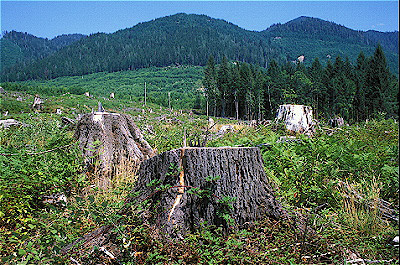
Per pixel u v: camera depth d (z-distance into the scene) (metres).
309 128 9.46
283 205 3.80
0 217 3.98
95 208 3.51
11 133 7.96
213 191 3.59
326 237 3.45
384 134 8.36
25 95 56.47
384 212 4.16
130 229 3.37
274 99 60.06
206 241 3.37
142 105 71.81
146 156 7.17
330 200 4.50
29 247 2.96
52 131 8.00
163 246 3.19
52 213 4.03
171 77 191.62
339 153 5.38
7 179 4.30
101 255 3.18
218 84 73.06
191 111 77.25
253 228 3.58
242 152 3.68
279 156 5.28
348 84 50.69
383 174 4.88
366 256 3.32
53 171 4.92
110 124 6.63
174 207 3.53
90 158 6.02
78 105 49.16
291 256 3.20
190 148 3.72
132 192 4.07
